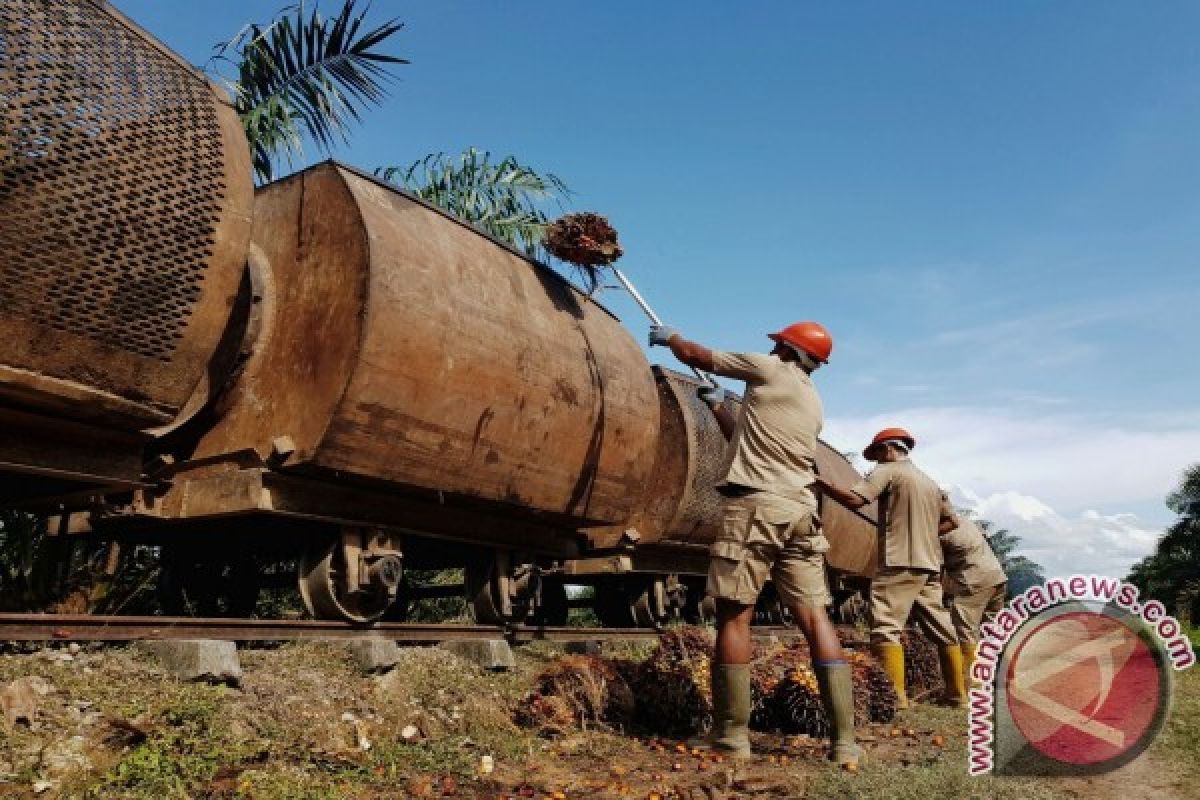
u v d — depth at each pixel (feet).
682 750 14.65
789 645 21.49
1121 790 12.15
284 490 15.99
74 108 12.86
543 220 35.17
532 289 20.65
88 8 13.74
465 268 18.28
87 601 21.18
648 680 16.99
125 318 13.55
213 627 14.25
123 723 10.29
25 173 12.13
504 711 15.72
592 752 14.28
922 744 16.35
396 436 16.40
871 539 45.16
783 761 13.92
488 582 21.56
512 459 19.11
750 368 15.07
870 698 18.76
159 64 14.67
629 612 29.81
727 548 14.37
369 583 17.48
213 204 14.61
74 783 9.32
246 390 16.58
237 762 10.68
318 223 16.69
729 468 14.79
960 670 22.20
